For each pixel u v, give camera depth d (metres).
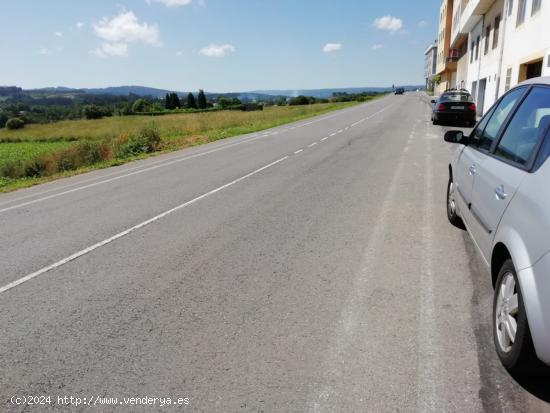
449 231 5.62
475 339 3.22
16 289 4.47
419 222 6.03
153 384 2.87
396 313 3.62
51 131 51.34
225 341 3.32
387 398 2.65
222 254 5.14
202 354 3.17
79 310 3.94
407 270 4.46
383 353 3.09
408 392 2.69
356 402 2.62
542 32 15.14
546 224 2.38
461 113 20.83
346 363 3.00
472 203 4.17
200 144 19.47
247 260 4.92
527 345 2.55
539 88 3.36
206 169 11.70
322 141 17.02
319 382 2.82
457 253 4.87
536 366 2.63
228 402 2.67
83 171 13.66
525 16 17.41
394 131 19.42
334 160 11.97
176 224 6.49
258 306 3.85
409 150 13.25
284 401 2.66
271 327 3.49
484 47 27.97
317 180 9.30
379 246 5.17
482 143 4.39
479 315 3.55
